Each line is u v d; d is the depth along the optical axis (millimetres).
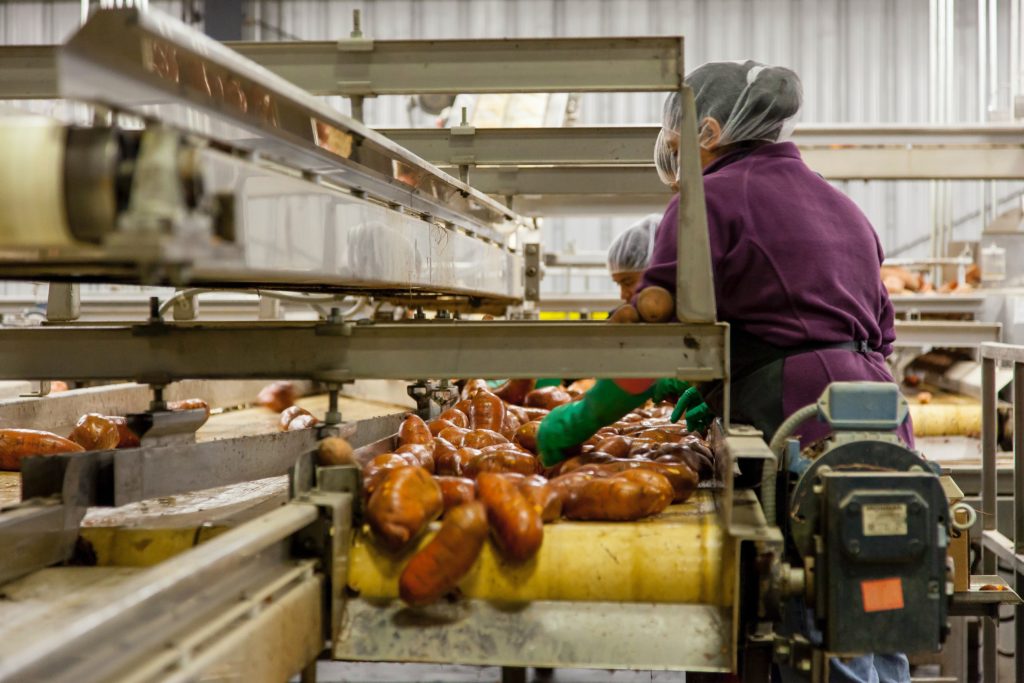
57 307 2580
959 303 5238
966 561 2047
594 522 1441
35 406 2549
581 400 1759
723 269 1698
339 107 8750
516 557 1320
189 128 1084
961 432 4910
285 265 1307
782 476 1435
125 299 4914
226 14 10375
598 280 10484
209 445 1581
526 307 4422
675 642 1317
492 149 2758
